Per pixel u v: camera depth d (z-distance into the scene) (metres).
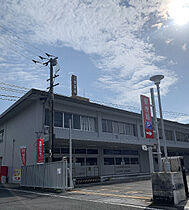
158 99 10.40
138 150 29.50
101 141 21.36
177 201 7.94
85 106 22.78
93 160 23.48
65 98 20.75
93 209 7.66
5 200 10.82
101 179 20.77
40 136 19.09
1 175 24.09
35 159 19.06
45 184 14.77
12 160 24.05
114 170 25.33
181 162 9.39
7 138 26.58
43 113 20.05
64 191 12.96
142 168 28.89
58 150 20.78
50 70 17.39
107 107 24.69
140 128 29.86
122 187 14.84
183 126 38.06
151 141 28.36
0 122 28.83
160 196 8.14
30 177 16.80
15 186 19.14
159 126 32.66
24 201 10.20
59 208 8.05
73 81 31.09
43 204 9.08
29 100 20.69
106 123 25.55
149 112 17.48
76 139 19.50
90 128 23.70
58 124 20.83
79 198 10.38
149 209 7.36
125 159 27.23
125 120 27.75
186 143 38.31
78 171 21.58
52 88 16.94
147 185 15.68
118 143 23.41
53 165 14.25
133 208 7.58
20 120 23.59
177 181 8.34
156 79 10.53
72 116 22.34
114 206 8.05
